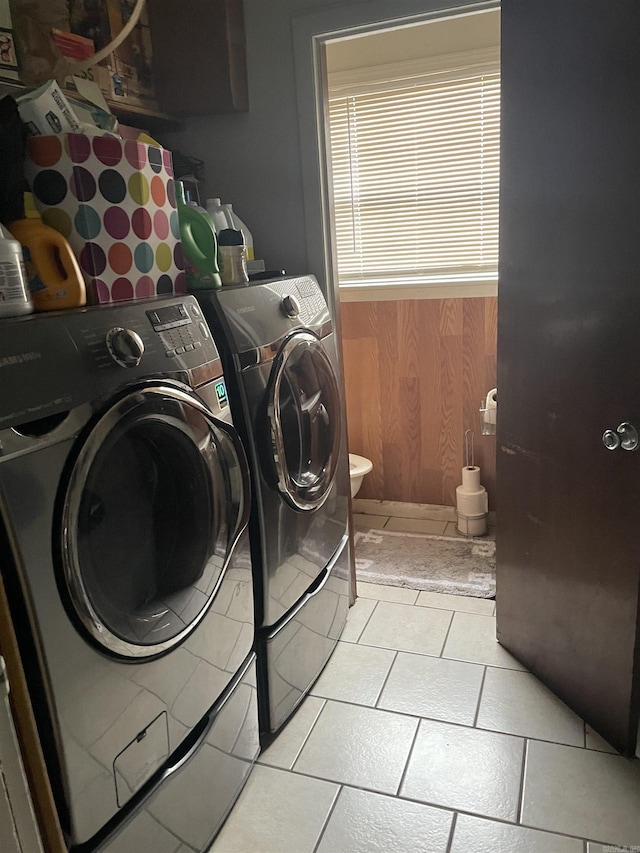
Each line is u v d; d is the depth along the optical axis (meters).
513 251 1.91
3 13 1.59
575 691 1.93
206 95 2.16
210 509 1.50
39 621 1.05
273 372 1.76
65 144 1.38
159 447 1.39
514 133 1.82
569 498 1.82
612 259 1.54
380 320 3.26
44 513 1.06
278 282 1.96
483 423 3.03
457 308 3.12
